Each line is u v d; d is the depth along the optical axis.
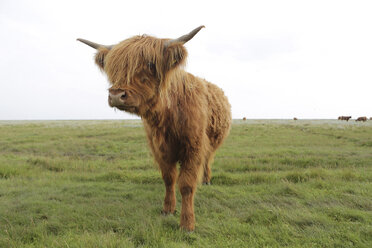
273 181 5.91
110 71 2.92
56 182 5.99
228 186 5.68
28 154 10.97
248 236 3.11
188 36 2.99
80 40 3.62
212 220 3.65
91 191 5.17
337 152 10.52
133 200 4.70
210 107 4.86
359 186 5.09
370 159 8.62
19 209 4.10
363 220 3.46
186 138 3.56
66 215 3.85
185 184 3.53
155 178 6.24
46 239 3.05
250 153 10.52
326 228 3.24
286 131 22.80
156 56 2.90
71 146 12.96
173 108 3.42
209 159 5.86
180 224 3.46
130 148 12.61
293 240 2.96
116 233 3.20
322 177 6.12
